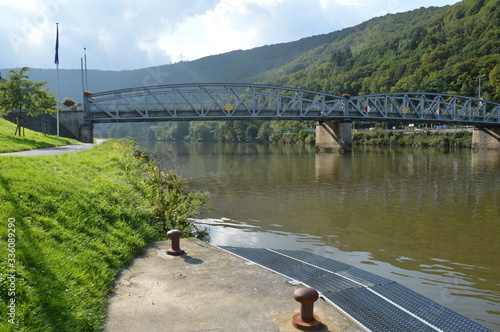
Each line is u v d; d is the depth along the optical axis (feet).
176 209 39.47
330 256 38.73
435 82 436.76
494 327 24.59
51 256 20.83
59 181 36.32
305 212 60.49
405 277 33.17
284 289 20.75
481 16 591.37
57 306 16.57
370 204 67.56
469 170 131.03
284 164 157.99
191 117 215.31
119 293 19.98
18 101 118.52
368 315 18.11
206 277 22.43
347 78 607.37
